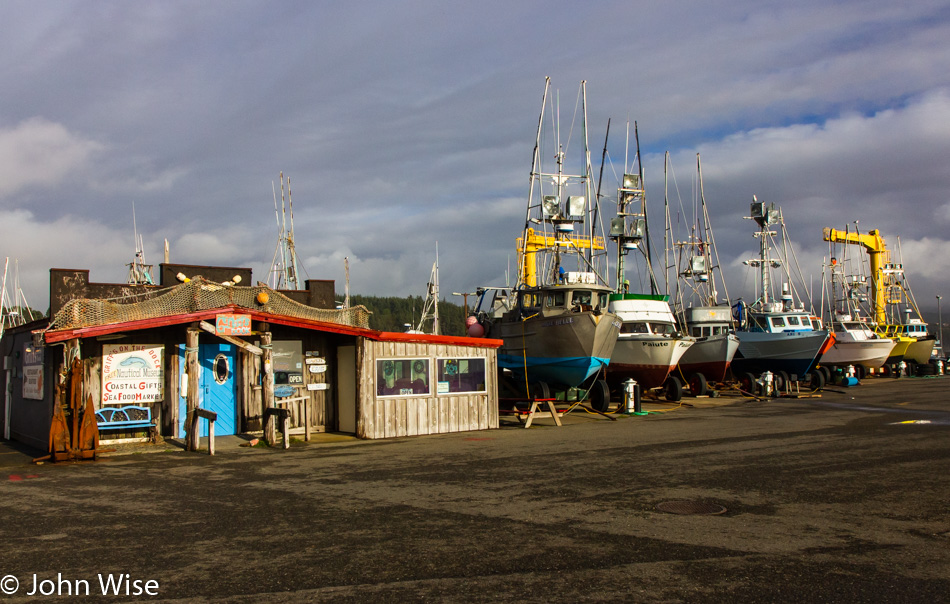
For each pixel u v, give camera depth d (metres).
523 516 7.66
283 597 5.20
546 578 5.59
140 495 8.98
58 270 15.34
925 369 45.16
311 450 13.41
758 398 27.25
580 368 21.66
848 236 48.94
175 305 14.07
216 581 5.56
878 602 5.06
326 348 16.94
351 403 16.25
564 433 16.12
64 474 10.77
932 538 6.74
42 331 13.47
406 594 5.24
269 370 14.45
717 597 5.16
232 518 7.64
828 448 12.79
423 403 16.25
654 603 5.04
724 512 7.81
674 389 25.73
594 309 22.77
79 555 6.30
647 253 31.62
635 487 9.26
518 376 24.69
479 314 29.09
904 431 15.26
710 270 34.28
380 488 9.33
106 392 14.15
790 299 36.25
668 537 6.78
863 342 38.84
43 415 14.31
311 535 6.90
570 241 26.27
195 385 13.55
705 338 29.33
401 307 108.38
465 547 6.46
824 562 6.00
